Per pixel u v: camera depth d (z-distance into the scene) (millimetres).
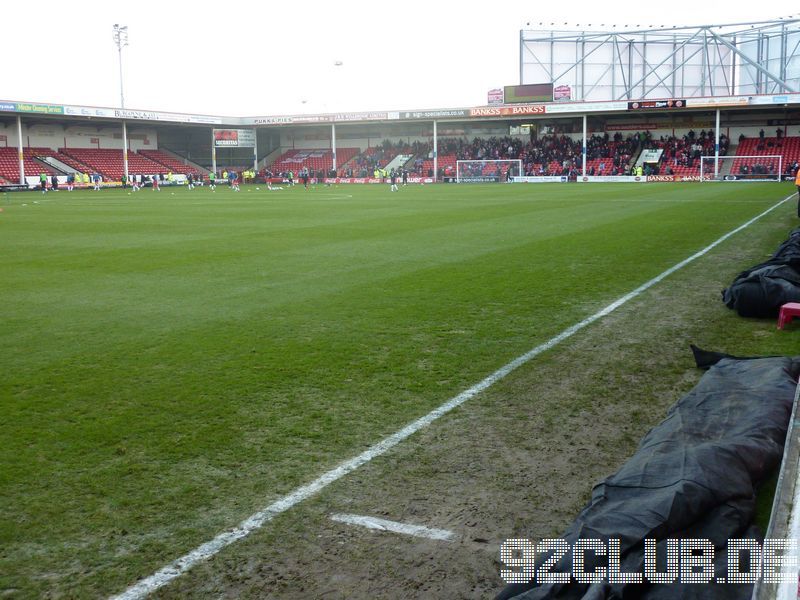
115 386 5559
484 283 9781
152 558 3162
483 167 55938
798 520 2689
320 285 9797
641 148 54125
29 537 3348
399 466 4059
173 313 8164
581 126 58594
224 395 5309
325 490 3777
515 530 3346
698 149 51844
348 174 60500
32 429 4695
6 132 52062
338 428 4641
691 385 5395
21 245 15148
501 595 2764
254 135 62000
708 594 2562
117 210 26484
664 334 6938
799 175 17906
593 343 6648
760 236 14664
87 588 2947
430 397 5215
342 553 3178
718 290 9102
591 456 4156
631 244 13758
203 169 63531
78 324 7684
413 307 8297
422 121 57219
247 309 8312
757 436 3742
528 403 5070
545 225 17812
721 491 3123
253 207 27188
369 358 6230
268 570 3061
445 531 3346
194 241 15500
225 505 3633
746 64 62875
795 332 6879
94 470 4062
